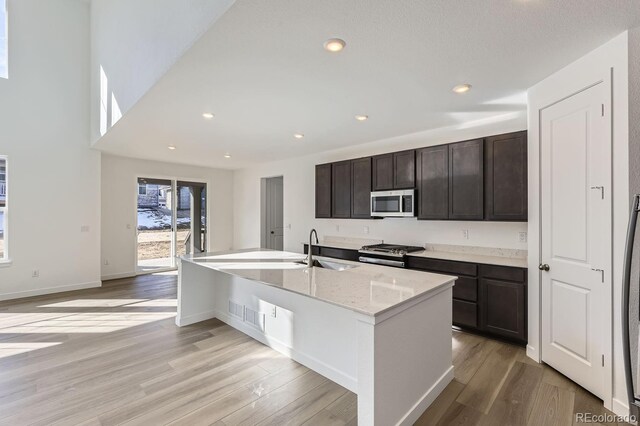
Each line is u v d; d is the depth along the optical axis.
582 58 2.16
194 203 7.16
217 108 3.13
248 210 7.29
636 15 1.70
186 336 3.28
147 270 6.42
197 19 1.88
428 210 3.80
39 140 4.85
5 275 4.59
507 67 2.30
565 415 2.00
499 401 2.16
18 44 4.67
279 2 1.55
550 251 2.53
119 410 2.07
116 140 4.59
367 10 1.62
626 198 1.92
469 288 3.27
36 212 4.83
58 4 5.01
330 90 2.68
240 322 3.42
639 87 1.88
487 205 3.31
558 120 2.41
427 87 2.63
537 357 2.69
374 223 4.80
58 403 2.15
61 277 5.04
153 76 2.55
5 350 2.95
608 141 2.02
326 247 4.74
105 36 4.32
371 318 1.65
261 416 2.01
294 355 2.76
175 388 2.33
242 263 3.07
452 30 1.81
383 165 4.26
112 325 3.59
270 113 3.29
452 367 2.44
